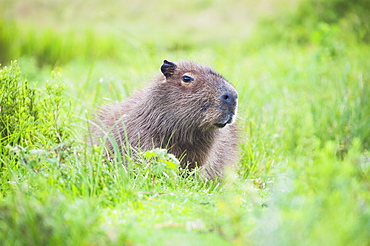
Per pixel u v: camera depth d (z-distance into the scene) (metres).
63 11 39.12
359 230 5.33
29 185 7.74
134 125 10.41
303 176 7.37
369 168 8.05
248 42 29.92
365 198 6.55
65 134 9.70
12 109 9.77
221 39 33.06
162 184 8.49
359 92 15.05
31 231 5.34
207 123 9.91
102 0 42.66
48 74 19.86
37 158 7.92
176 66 10.24
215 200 7.60
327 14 28.84
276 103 15.57
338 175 6.46
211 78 10.01
